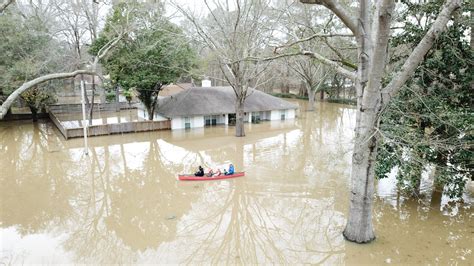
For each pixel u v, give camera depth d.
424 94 14.21
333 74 48.34
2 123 36.06
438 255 11.84
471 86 13.94
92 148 27.09
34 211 16.11
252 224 14.84
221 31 28.94
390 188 18.11
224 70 30.22
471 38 15.30
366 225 12.42
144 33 29.16
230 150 26.39
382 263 11.38
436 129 14.11
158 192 18.42
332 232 13.70
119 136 30.78
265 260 12.13
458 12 13.44
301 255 12.34
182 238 13.74
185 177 19.98
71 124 35.97
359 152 11.61
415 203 16.20
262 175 20.66
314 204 16.55
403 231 13.51
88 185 19.59
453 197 14.97
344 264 11.44
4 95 31.92
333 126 35.91
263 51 29.44
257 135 31.38
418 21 15.05
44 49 31.05
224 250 12.88
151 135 31.19
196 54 35.38
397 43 15.43
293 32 18.16
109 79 30.22
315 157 24.28
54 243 13.27
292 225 14.61
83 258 12.23
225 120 36.06
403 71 10.66
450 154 14.17
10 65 29.56
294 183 19.30
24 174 21.36
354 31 10.97
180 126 33.66
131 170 22.16
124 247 13.02
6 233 14.01
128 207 16.61
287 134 31.91
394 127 12.26
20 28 30.41
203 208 16.47
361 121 11.20
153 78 29.56
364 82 11.14
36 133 31.75
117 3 28.41
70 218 15.45
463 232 13.46
